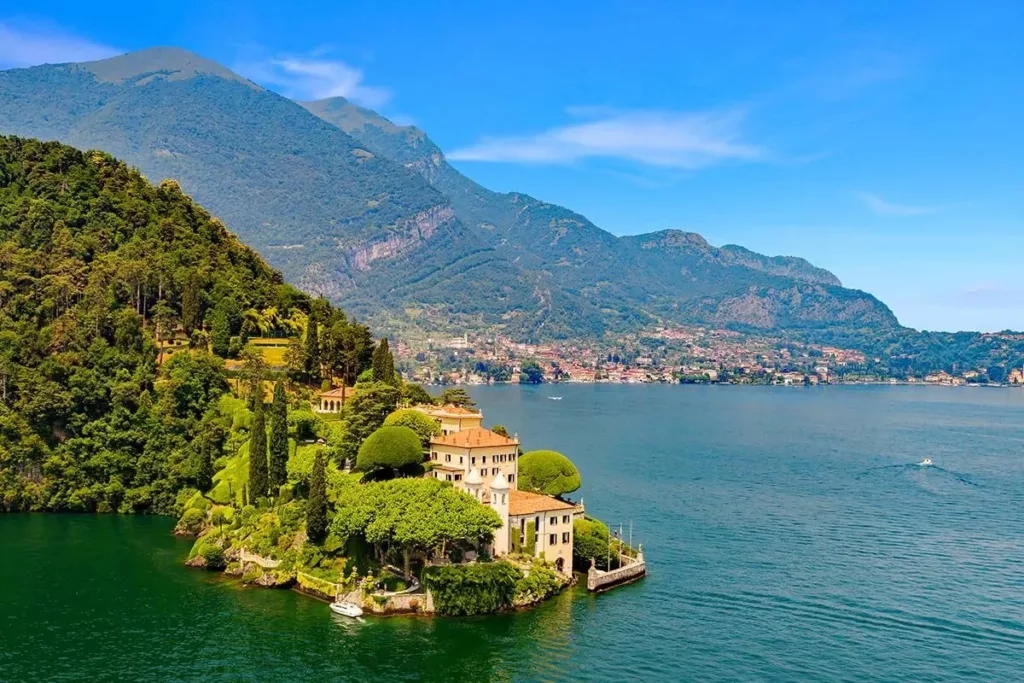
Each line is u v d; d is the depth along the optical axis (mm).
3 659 129750
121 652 132500
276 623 143875
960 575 184875
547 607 155625
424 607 149000
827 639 147125
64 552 181250
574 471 191250
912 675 134125
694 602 162375
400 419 190375
